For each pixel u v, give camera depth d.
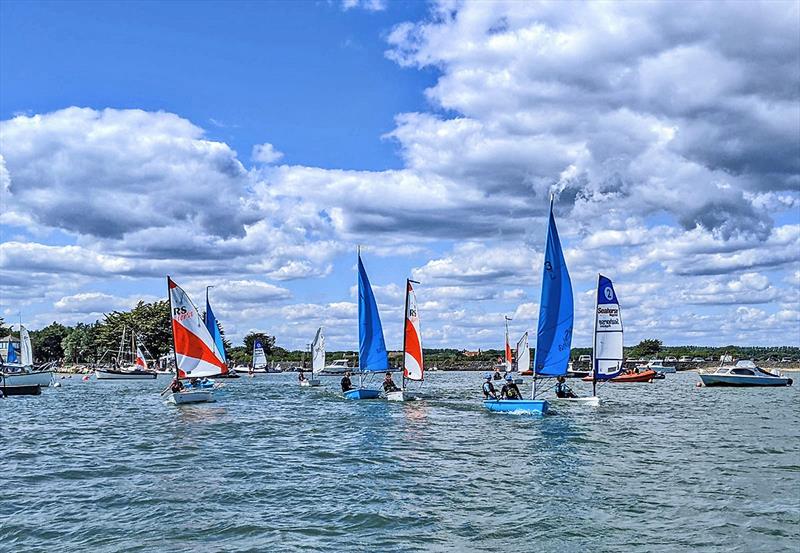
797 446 27.70
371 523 15.91
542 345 40.25
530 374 118.44
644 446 27.80
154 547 14.20
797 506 17.20
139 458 25.45
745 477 21.02
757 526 15.38
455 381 99.44
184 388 52.25
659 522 15.78
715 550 13.73
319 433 33.09
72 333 193.12
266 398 59.38
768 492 18.84
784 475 21.33
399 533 15.09
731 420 38.41
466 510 17.03
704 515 16.36
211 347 51.50
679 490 19.16
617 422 37.09
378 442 29.58
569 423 36.66
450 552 13.78
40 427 36.62
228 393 67.88
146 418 41.44
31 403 56.06
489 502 17.86
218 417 41.62
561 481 20.53
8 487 20.19
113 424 37.91
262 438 31.27
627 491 19.08
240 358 183.62
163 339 152.88
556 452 26.27
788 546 13.98
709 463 23.53
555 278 40.22
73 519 16.41
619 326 48.28
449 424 36.47
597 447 27.56
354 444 29.00
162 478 21.44
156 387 87.00
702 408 47.56
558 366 40.19
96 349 175.12
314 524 15.86
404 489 19.56
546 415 40.41
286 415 42.69
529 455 25.58
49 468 23.36
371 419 39.50
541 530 15.18
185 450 27.45
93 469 23.11
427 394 63.75
